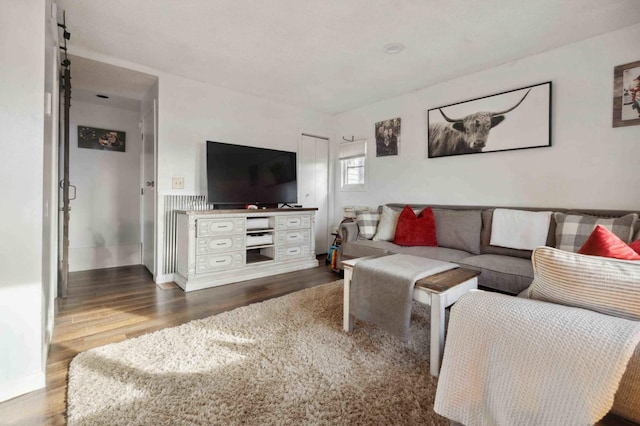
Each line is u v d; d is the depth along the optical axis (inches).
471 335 36.1
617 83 95.1
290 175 166.9
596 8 84.7
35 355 57.6
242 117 155.3
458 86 135.0
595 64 99.3
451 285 64.6
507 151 119.9
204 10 87.4
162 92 129.6
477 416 34.3
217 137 146.5
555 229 96.4
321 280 134.0
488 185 125.8
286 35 100.4
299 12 88.0
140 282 131.0
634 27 92.3
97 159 159.9
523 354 31.5
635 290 31.3
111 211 163.5
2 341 54.5
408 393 56.4
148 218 150.3
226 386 57.7
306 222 157.8
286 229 149.3
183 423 48.1
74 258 152.3
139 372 61.8
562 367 29.0
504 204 121.1
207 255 124.0
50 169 79.7
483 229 115.0
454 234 118.0
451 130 136.3
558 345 29.7
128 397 54.1
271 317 90.6
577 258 35.5
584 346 28.5
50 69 76.0
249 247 137.5
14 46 56.0
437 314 63.2
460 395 36.0
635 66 92.1
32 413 51.0
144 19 92.0
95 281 132.2
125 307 100.4
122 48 109.9
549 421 29.0
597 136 99.1
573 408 27.9
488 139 124.3
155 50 111.3
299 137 180.2
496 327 34.2
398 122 159.5
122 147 167.3
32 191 57.6
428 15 88.8
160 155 130.3
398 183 160.1
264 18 91.0
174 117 133.3
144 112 154.6
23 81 56.8
